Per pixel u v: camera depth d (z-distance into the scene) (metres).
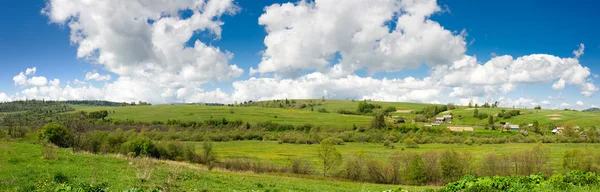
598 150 98.75
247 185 31.30
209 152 82.88
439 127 169.50
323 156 72.00
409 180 65.44
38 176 25.05
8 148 38.66
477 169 71.81
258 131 161.75
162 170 34.16
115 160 38.44
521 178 23.48
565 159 71.25
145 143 77.88
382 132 158.62
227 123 179.62
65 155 37.91
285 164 79.56
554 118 191.25
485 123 192.12
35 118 163.00
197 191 24.45
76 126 67.88
